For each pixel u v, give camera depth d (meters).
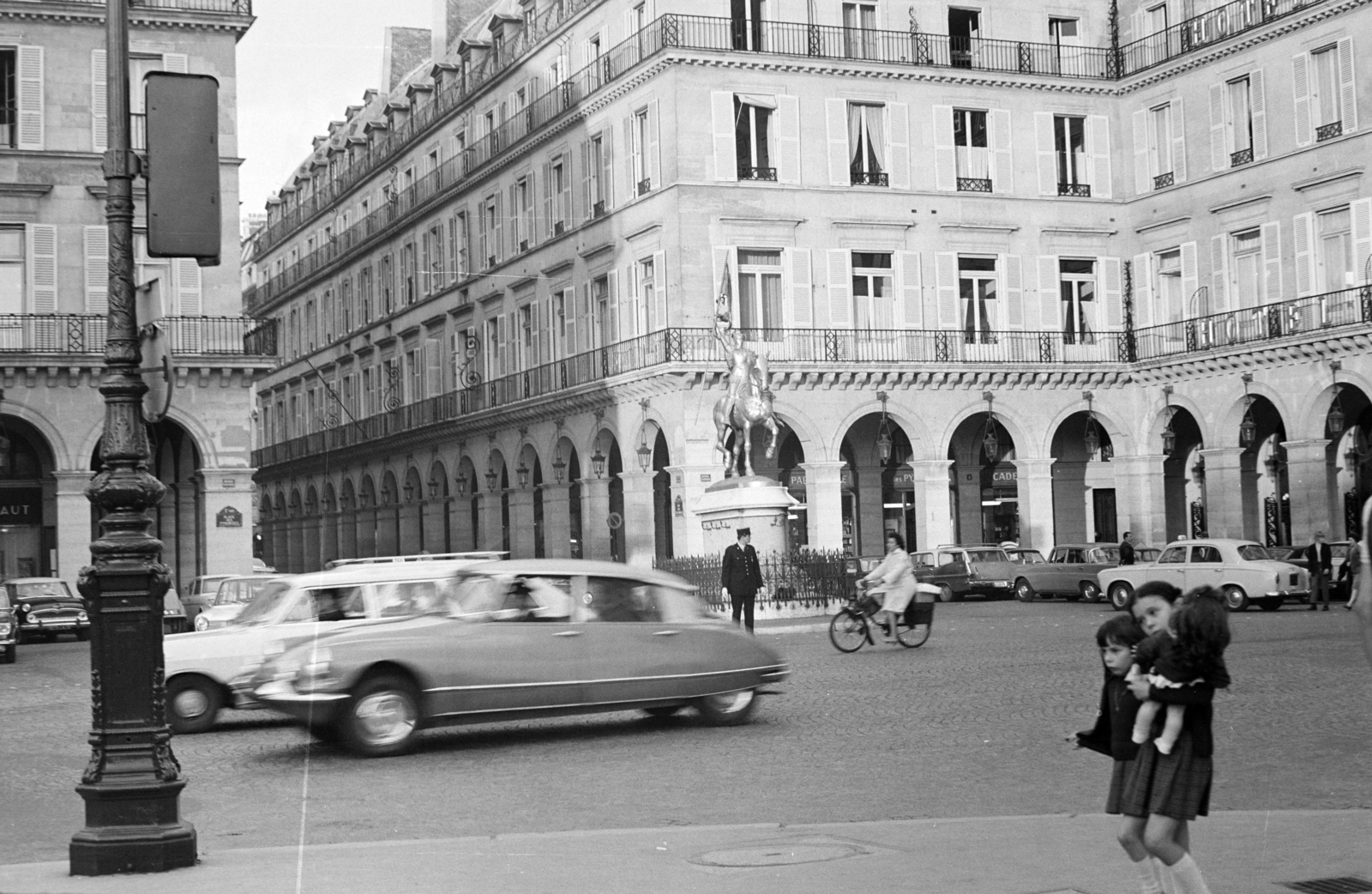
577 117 56.38
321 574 20.73
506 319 62.66
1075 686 21.88
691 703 18.62
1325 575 38.50
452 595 18.05
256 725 20.95
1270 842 10.60
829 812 13.02
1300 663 23.98
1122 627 8.54
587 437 55.75
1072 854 10.40
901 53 53.44
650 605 18.45
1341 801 12.65
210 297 48.62
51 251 47.00
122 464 10.91
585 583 18.22
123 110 11.06
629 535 52.81
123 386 10.97
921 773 14.91
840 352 51.56
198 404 48.22
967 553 50.69
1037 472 54.31
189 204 10.74
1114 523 58.25
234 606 31.81
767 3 52.16
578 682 17.73
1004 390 54.03
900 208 53.00
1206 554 40.75
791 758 16.20
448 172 68.12
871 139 53.22
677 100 50.34
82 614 42.00
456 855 10.98
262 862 10.84
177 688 20.06
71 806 14.69
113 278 11.08
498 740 18.39
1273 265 50.19
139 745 10.66
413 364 72.25
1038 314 54.84
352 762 16.88
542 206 59.75
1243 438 50.72
